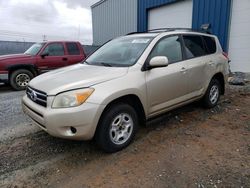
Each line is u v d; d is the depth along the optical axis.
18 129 4.33
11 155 3.39
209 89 5.05
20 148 3.59
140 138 3.81
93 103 2.99
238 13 8.85
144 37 4.18
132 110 3.50
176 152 3.36
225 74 5.44
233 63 9.28
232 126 4.27
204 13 10.05
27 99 3.59
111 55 4.14
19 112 5.37
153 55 3.81
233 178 2.75
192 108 5.26
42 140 3.84
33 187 2.70
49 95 3.05
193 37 4.76
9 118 4.96
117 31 16.67
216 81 5.25
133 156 3.28
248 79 8.15
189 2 10.77
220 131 4.05
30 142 3.78
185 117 4.73
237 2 8.84
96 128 3.14
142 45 3.94
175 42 4.30
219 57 5.24
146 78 3.60
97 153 3.38
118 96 3.20
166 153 3.33
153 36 4.09
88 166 3.08
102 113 3.16
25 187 2.70
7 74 8.09
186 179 2.75
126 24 15.49
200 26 10.24
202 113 4.96
